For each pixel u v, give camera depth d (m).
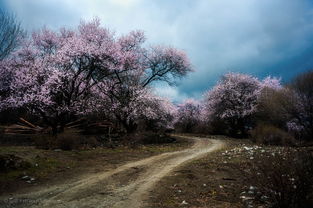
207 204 9.59
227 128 51.81
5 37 26.53
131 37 37.03
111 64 31.27
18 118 33.12
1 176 12.68
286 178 8.74
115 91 35.53
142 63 38.91
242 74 49.19
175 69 39.78
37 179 12.74
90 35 32.34
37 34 32.94
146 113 36.53
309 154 9.41
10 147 19.84
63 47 29.78
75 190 11.30
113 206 9.45
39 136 22.86
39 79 28.50
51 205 9.50
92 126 32.62
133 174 14.11
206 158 18.41
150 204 9.62
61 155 17.95
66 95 29.02
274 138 28.23
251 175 12.43
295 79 33.94
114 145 25.03
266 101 39.94
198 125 56.50
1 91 28.98
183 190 11.20
